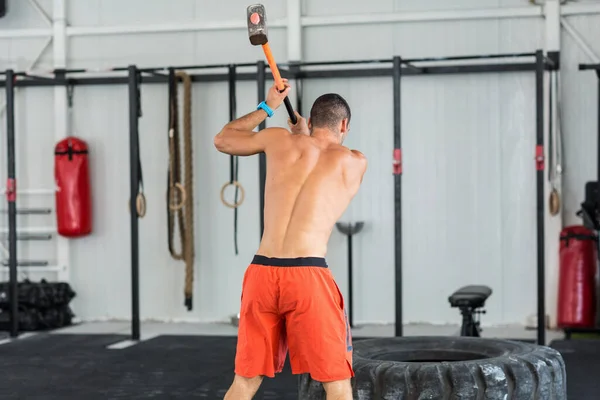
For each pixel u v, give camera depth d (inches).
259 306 153.0
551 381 173.6
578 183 363.9
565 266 348.8
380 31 378.3
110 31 400.2
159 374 272.5
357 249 383.6
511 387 167.3
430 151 376.5
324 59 383.9
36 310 378.3
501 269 371.2
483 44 369.7
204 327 382.6
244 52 391.5
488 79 370.6
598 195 331.6
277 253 152.8
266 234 156.3
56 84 400.8
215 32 394.0
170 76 357.7
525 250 368.8
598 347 303.3
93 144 404.5
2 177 413.4
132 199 336.5
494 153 370.9
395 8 377.1
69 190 390.3
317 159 160.2
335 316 151.3
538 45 365.1
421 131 377.1
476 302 267.9
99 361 295.9
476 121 371.9
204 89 394.0
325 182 157.5
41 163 409.4
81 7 405.1
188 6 396.5
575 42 362.6
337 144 165.2
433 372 166.4
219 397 240.4
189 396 241.8
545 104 363.6
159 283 401.1
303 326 150.0
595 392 234.2
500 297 371.2
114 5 402.0
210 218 395.9
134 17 400.8
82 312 407.2
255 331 154.1
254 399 237.3
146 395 243.6
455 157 374.3
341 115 167.6
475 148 372.5
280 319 155.0
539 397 170.9
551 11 360.2
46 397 242.8
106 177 403.9
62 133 402.3
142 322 399.9
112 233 404.2
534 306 367.9
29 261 410.0
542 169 299.0
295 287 150.0
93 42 403.9
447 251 376.2
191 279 386.3
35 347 326.6
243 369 153.7
